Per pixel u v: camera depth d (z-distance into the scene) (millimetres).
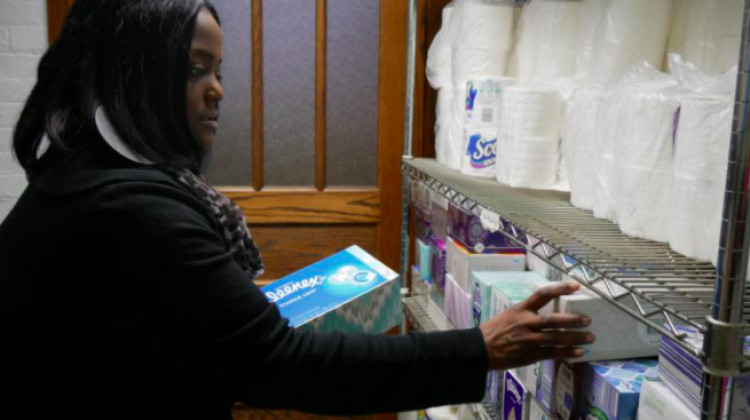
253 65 2229
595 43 1193
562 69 1407
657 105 916
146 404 853
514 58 1672
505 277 1358
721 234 623
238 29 2213
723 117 790
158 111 829
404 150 2127
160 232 757
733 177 607
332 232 2361
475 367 814
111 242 766
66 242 788
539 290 847
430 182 1677
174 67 824
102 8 821
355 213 2342
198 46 855
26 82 2201
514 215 1112
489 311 1293
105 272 781
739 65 605
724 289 620
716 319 627
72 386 841
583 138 1142
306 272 1184
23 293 819
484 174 1516
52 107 853
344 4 2238
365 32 2264
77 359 834
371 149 2334
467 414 1663
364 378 796
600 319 1000
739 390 688
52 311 818
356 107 2303
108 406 845
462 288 1502
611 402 921
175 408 877
